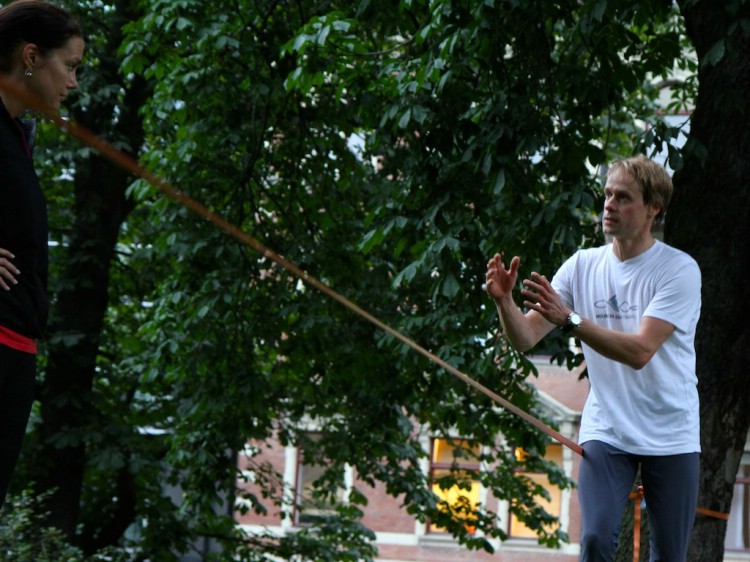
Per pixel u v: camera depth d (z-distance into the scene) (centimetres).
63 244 2152
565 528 3375
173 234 1642
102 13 1950
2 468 410
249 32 1516
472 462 3391
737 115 973
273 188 1736
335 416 2123
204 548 2722
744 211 975
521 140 1130
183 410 1750
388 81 1355
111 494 2258
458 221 1222
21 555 1423
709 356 977
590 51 1191
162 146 1912
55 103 415
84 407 1995
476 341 1371
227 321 1670
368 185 1805
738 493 3278
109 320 2306
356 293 1716
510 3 1089
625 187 593
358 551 2305
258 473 2330
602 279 616
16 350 404
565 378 3372
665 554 600
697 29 998
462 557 3462
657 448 593
